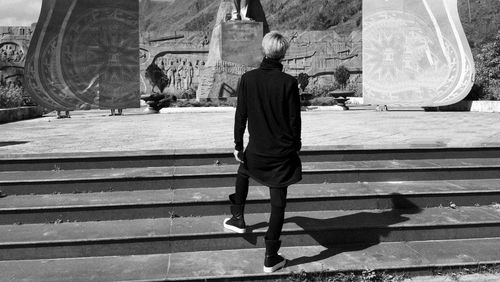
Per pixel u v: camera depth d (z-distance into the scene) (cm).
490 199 488
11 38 2995
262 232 406
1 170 528
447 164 555
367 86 1791
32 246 386
